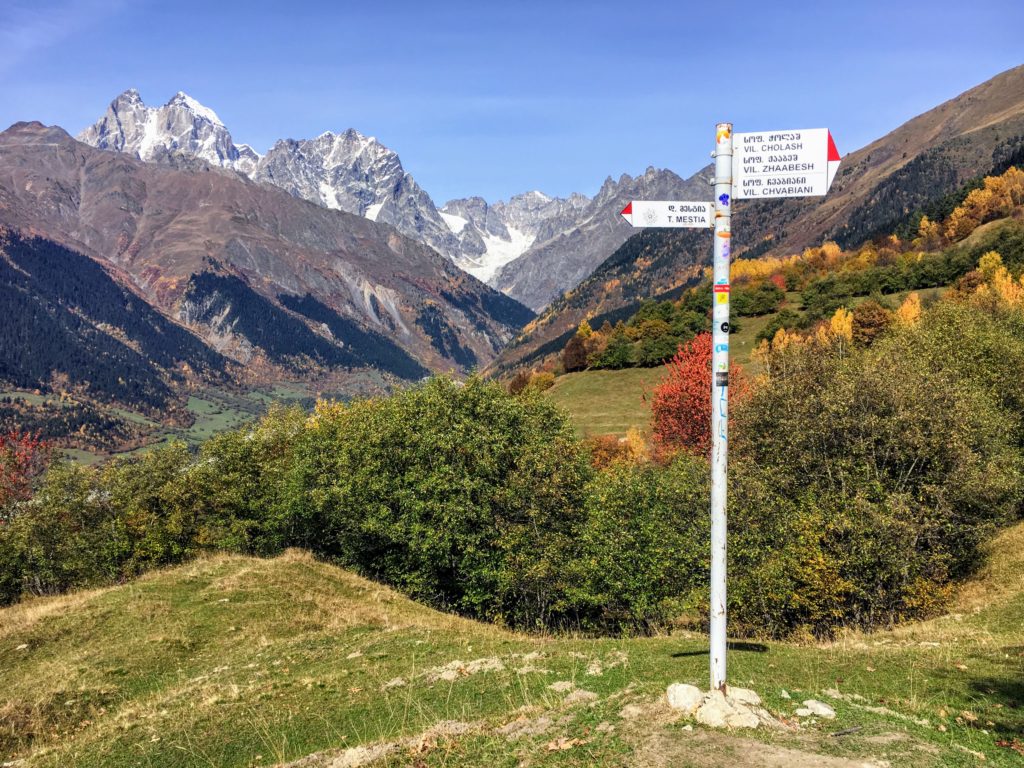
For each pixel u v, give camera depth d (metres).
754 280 154.50
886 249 152.12
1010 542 30.66
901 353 40.56
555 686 13.22
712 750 8.25
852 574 25.31
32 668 21.89
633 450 74.69
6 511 50.69
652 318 138.25
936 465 29.12
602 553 30.05
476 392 41.03
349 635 24.08
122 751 13.98
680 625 29.61
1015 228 123.94
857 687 12.12
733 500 27.44
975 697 11.16
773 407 37.22
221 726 14.59
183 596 28.48
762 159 9.28
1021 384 41.28
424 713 13.17
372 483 38.34
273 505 48.47
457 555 36.62
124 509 50.47
